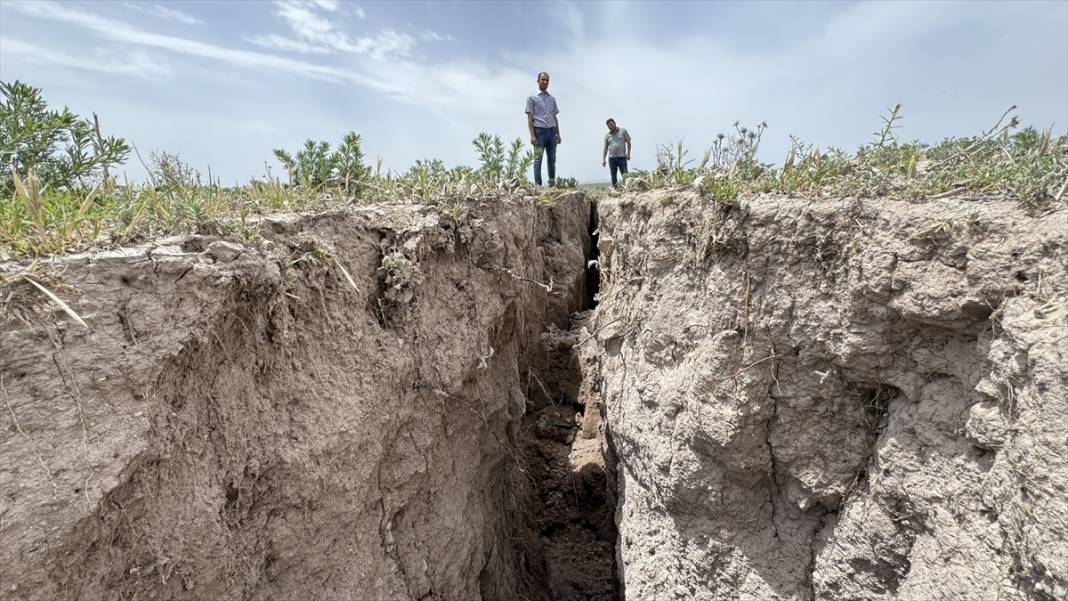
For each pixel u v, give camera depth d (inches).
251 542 93.4
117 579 72.5
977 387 82.6
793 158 113.6
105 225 82.9
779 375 104.9
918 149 124.7
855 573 102.0
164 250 77.3
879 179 99.0
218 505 85.4
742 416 106.7
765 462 109.7
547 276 255.0
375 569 119.1
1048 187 78.7
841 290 95.8
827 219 95.6
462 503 147.0
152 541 76.3
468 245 147.0
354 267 117.0
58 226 75.2
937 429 88.9
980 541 82.7
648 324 128.3
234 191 137.8
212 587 85.0
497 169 188.2
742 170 122.5
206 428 84.7
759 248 103.1
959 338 85.7
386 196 147.5
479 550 151.9
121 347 69.4
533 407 228.7
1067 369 68.4
